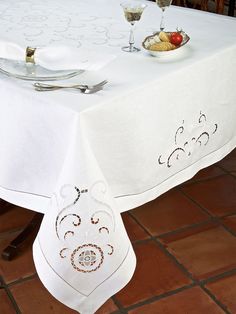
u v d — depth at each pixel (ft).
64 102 3.10
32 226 5.08
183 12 5.40
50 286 3.34
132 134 3.43
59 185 3.12
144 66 3.77
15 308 4.29
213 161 4.56
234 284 4.63
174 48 4.00
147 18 5.13
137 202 3.75
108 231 3.26
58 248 3.23
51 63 3.61
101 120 3.14
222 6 6.79
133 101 3.34
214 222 5.52
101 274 3.37
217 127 4.39
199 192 6.06
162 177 3.91
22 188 3.55
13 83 3.38
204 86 4.01
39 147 3.33
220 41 4.41
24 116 3.31
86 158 3.05
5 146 3.54
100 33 4.62
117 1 5.76
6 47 3.76
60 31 4.67
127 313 4.27
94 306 3.51
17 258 4.84
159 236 5.26
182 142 3.99
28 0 5.78
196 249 5.08
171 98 3.69
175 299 4.43
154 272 4.74
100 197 3.17
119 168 3.48
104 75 3.59
